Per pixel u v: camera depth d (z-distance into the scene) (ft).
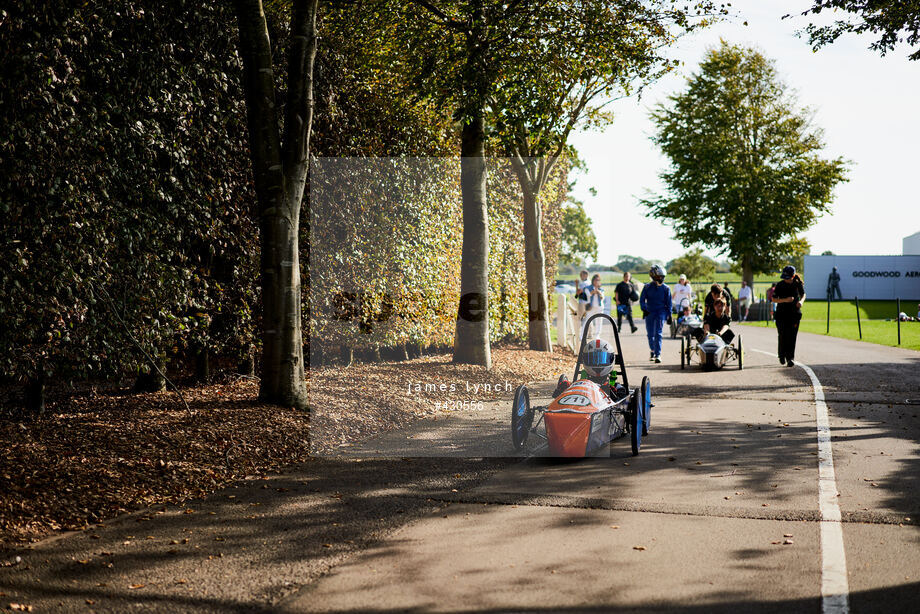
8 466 21.40
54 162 24.82
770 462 26.21
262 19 30.01
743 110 160.76
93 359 27.50
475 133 44.52
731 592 15.01
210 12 31.91
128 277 28.78
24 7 23.43
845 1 46.24
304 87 30.83
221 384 36.83
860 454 27.37
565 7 40.73
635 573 15.99
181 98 30.30
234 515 19.76
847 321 121.80
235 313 35.45
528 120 43.06
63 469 21.66
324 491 22.06
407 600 14.66
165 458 23.65
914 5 44.70
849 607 14.29
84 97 26.03
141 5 28.25
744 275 167.53
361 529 18.81
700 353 54.70
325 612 14.14
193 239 32.19
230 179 33.78
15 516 18.58
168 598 14.70
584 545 17.74
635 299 91.66
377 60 43.01
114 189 27.78
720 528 18.97
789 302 56.70
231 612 14.12
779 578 15.70
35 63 23.71
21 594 14.82
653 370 55.47
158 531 18.47
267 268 30.89
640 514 20.17
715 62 161.48
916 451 27.78
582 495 22.00
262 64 30.01
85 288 26.68
